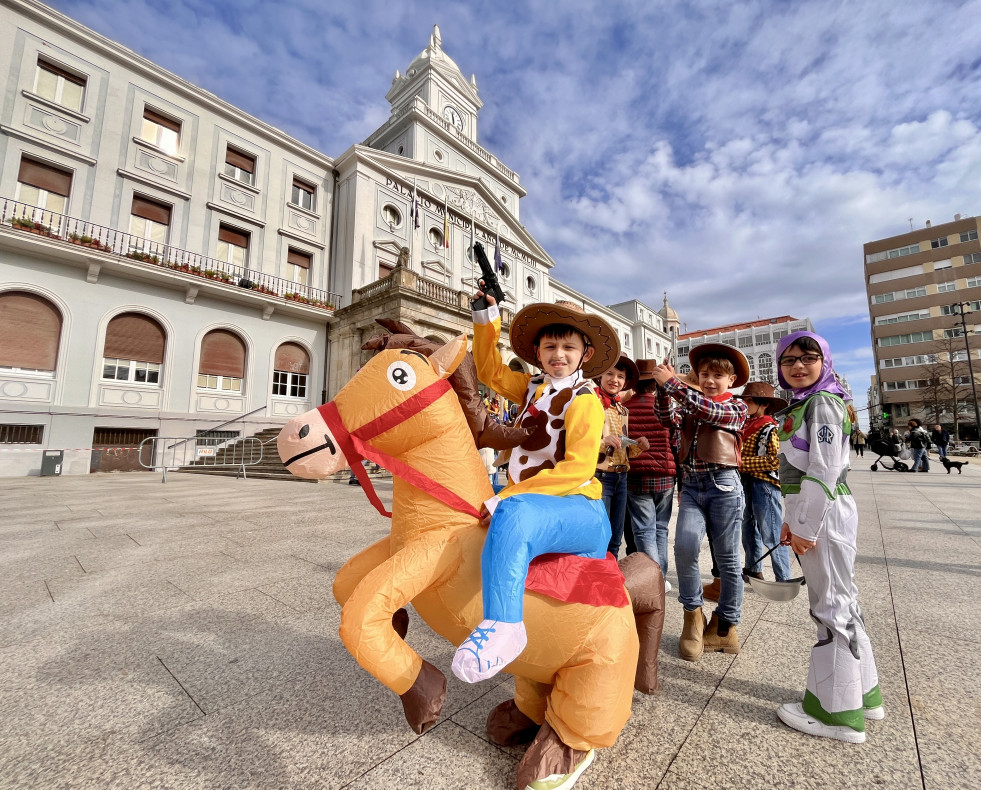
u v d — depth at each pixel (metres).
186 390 14.59
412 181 20.19
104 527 5.44
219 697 1.93
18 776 1.46
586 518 1.40
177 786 1.43
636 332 40.47
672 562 4.38
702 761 1.57
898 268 50.41
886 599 3.13
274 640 2.47
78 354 12.73
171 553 4.25
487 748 1.63
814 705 1.74
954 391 35.94
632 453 3.16
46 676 2.10
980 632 2.59
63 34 13.42
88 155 13.47
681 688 2.07
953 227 48.06
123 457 13.34
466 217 22.45
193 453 14.49
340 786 1.44
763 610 3.08
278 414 16.56
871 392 68.69
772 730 1.75
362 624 1.16
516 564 1.18
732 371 2.67
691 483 2.56
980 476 12.92
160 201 14.73
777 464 3.21
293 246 17.58
